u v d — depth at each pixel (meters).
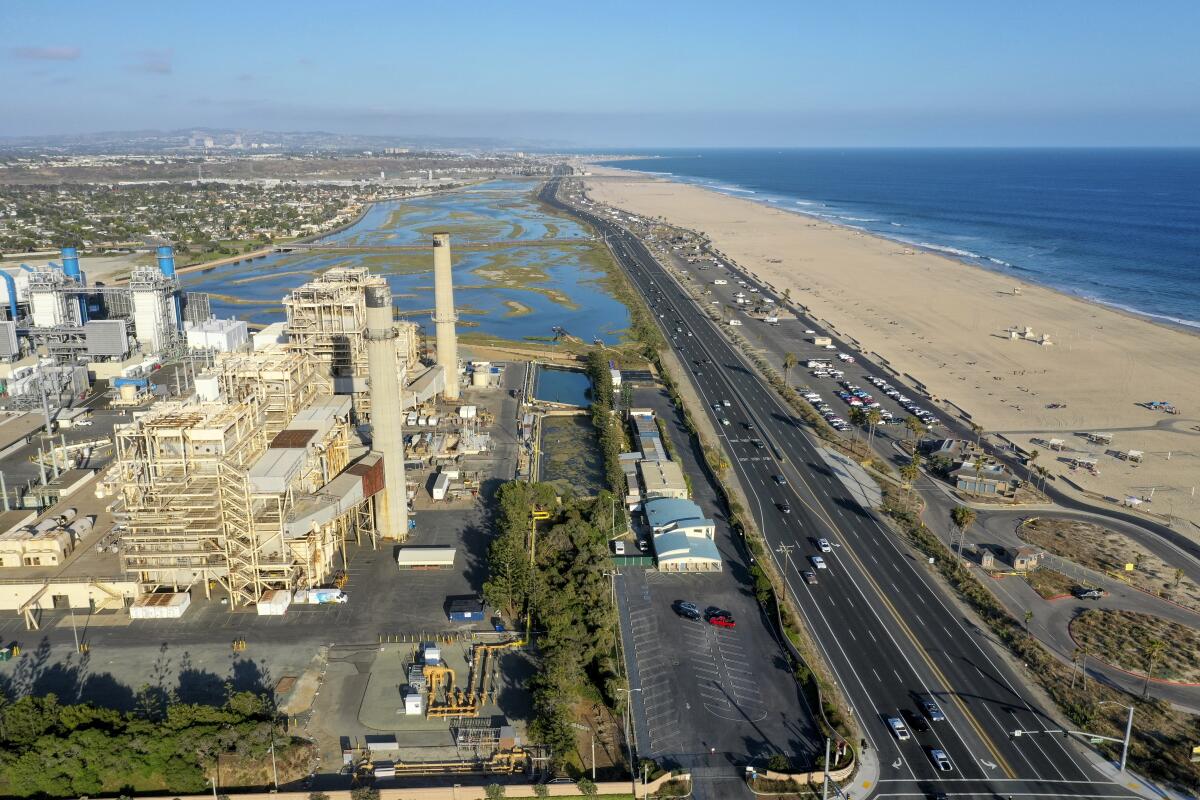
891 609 148.88
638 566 163.00
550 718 113.81
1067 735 117.69
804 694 125.38
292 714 119.06
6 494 171.88
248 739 107.25
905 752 113.88
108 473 188.38
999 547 171.12
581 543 161.75
